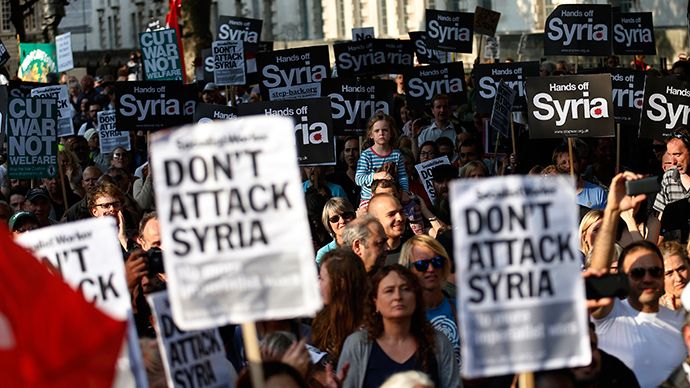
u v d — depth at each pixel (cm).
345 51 2027
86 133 2091
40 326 430
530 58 5147
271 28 6812
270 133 507
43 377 428
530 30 6069
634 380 634
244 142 507
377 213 951
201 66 3184
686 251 860
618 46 2319
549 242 499
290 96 1714
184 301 505
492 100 1770
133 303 753
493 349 495
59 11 4012
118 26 7325
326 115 1318
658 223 1007
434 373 679
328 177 1439
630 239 969
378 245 873
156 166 504
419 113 2034
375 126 1292
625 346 703
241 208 507
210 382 589
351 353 682
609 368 633
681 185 1140
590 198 1202
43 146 1456
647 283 702
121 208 1092
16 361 429
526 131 1634
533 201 499
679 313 714
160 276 822
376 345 681
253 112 1324
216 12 6956
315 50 1711
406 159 1416
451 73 1912
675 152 1141
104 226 554
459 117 2177
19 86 1772
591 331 614
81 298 436
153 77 2197
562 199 500
